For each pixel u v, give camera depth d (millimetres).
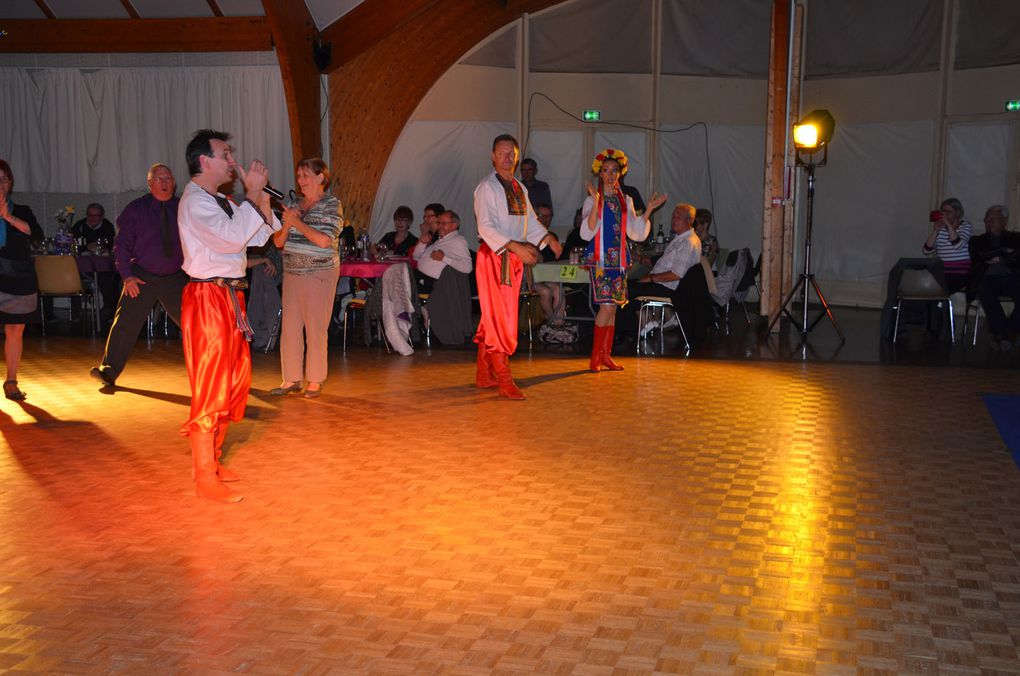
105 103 11555
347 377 7523
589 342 9547
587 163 12953
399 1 10781
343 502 4371
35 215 11844
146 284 6734
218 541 3875
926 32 11812
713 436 5613
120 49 11359
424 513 4219
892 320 9781
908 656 2896
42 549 3785
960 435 5621
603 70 12758
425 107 12188
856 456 5168
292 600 3301
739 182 13180
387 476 4785
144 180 11625
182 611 3213
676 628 3084
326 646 2961
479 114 12430
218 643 2980
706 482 4691
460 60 12219
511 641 2992
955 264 9664
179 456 5152
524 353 8852
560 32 12594
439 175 12367
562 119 12781
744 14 12805
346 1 10797
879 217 12414
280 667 2826
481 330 6969
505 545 3830
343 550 3775
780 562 3646
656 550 3773
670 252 9062
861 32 12344
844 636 3027
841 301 12789
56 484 4648
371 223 12211
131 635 3033
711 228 13195
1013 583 3449
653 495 4480
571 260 9305
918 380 7414
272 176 11484
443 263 8984
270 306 8891
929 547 3809
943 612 3205
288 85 10555
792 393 6906
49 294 9453
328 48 11062
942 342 9461
